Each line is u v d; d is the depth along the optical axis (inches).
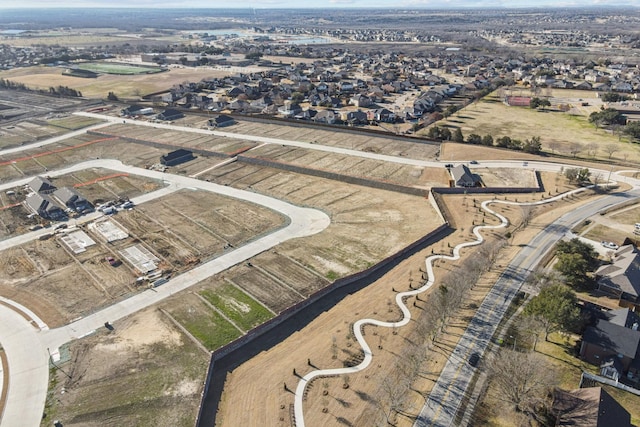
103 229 3454.7
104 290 2709.2
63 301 2608.3
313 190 4092.0
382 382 1984.5
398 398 1856.5
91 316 2472.9
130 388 1985.7
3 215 3713.1
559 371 2028.8
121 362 2134.6
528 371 1878.7
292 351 2201.0
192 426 1798.7
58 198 3939.5
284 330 2362.2
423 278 2751.0
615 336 2048.5
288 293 2630.4
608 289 2556.6
